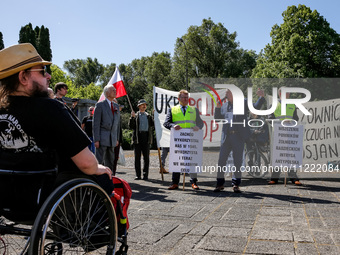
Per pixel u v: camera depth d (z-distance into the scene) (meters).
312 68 34.84
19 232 2.03
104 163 6.74
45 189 2.02
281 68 33.31
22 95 2.03
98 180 2.27
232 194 6.11
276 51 35.62
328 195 5.88
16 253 2.91
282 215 4.45
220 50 46.19
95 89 70.81
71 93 65.06
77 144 1.98
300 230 3.75
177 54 48.78
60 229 2.08
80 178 2.09
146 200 5.58
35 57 2.09
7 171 1.95
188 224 4.04
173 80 48.28
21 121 1.94
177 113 6.88
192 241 3.39
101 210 2.29
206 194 6.16
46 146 2.01
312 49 34.31
